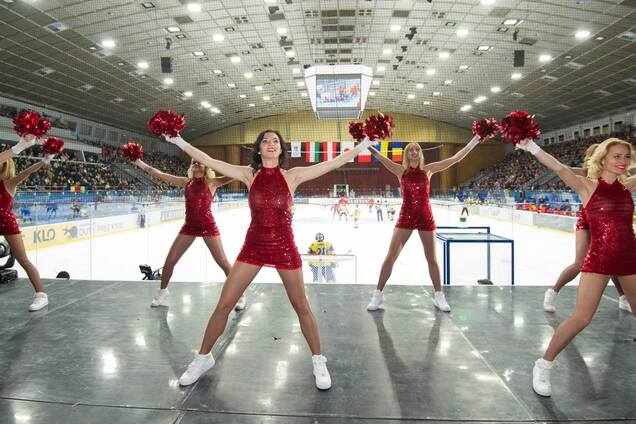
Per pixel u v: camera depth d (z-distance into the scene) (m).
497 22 18.36
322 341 3.40
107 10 16.55
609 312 4.10
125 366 2.93
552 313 4.10
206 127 41.84
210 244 4.22
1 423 2.21
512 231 14.30
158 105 31.83
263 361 3.02
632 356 3.08
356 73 23.28
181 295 4.78
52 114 27.97
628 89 24.48
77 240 12.33
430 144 42.41
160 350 3.21
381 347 3.27
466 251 10.94
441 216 21.78
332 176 44.19
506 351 3.19
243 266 2.66
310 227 17.83
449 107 36.09
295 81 29.53
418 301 4.52
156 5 16.69
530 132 2.52
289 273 2.66
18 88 23.38
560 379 2.73
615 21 16.67
